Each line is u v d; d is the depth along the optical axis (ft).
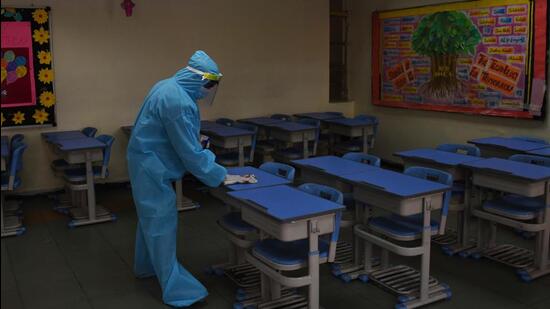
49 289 10.61
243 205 8.93
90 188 14.85
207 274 11.32
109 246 13.17
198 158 9.32
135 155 9.62
